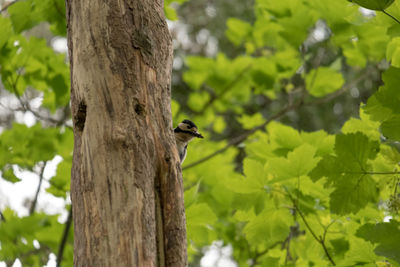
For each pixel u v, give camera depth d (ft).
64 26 33.24
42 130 37.24
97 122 17.76
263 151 30.30
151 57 19.29
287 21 36.94
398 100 20.56
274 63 45.75
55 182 35.96
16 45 35.27
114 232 16.33
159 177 18.17
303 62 41.73
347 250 28.35
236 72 55.88
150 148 17.97
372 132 27.14
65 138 37.81
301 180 27.43
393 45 25.95
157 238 17.70
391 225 20.21
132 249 16.16
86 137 17.69
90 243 16.35
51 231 35.53
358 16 34.17
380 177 24.23
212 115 59.67
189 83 57.62
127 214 16.55
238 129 66.39
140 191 17.03
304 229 28.96
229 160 47.83
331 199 22.48
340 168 22.25
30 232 31.81
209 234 35.53
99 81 18.30
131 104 18.19
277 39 44.86
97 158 17.28
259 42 49.44
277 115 41.52
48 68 37.22
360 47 36.01
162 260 17.53
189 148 41.04
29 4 31.55
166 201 18.04
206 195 40.91
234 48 70.13
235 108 59.16
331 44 43.06
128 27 19.21
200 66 56.24
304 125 60.49
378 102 21.50
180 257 17.70
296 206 26.99
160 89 19.30
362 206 22.31
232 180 27.30
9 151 36.35
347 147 22.20
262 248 39.65
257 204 27.12
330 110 60.13
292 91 42.55
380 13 23.47
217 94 57.36
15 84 34.86
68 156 39.01
